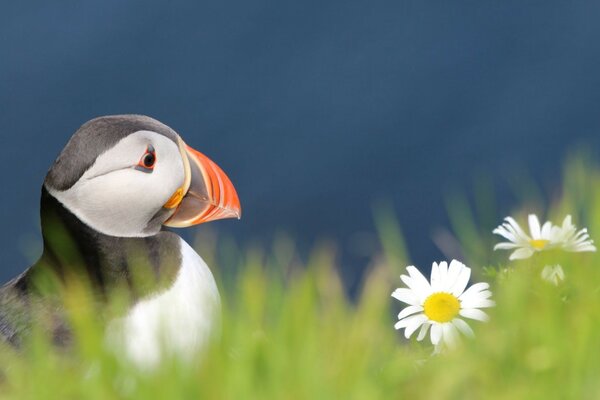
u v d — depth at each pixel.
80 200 6.39
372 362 5.63
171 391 5.35
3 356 5.93
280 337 5.53
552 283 5.96
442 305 5.84
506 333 5.63
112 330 6.07
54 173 6.42
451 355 5.57
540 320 5.62
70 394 5.55
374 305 5.71
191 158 6.91
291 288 5.79
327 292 5.93
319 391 5.25
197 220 6.90
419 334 5.86
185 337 6.22
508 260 6.46
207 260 6.92
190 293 6.42
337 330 5.71
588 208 6.76
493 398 5.35
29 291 6.36
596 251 6.27
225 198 6.93
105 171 6.37
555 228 6.18
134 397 5.45
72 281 6.39
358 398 5.25
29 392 5.58
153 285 6.33
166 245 6.55
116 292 6.30
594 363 5.39
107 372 5.54
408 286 6.15
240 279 6.09
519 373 5.49
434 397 5.40
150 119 6.76
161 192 6.53
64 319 6.12
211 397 5.32
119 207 6.42
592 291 5.94
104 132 6.42
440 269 5.95
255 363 5.41
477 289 5.89
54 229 6.46
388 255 6.22
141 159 6.45
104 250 6.41
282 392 5.27
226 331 5.70
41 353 5.73
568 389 5.29
